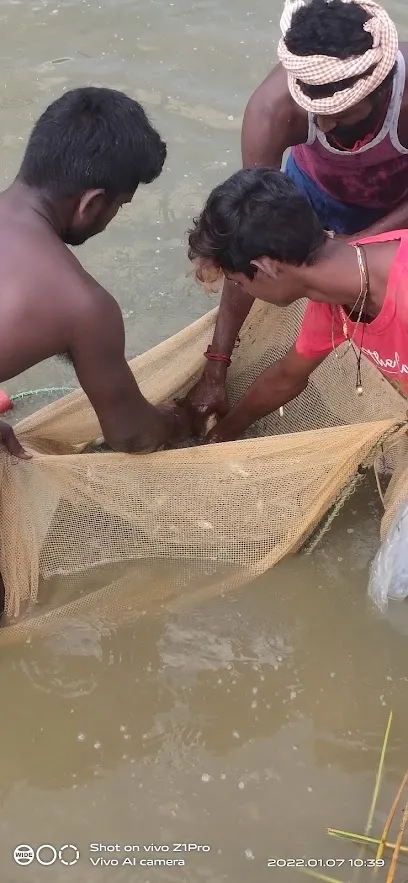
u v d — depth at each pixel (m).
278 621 2.39
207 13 4.34
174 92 3.94
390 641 2.34
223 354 2.49
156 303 3.19
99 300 1.78
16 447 2.11
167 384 2.51
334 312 1.96
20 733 2.19
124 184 1.78
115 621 2.37
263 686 2.27
